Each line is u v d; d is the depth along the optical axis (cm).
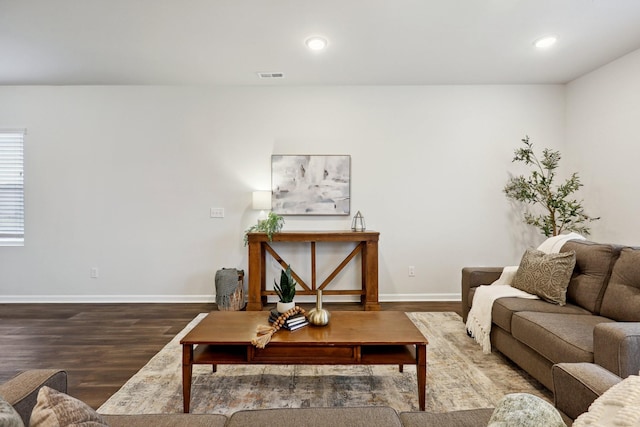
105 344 291
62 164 418
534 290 261
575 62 359
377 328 212
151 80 403
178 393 214
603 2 253
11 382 114
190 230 424
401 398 208
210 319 229
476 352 273
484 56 343
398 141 425
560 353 186
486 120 424
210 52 331
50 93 416
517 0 249
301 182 421
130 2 250
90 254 421
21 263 419
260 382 227
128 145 421
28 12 263
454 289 428
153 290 423
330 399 207
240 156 424
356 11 261
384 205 426
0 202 422
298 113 423
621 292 214
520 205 427
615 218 357
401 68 371
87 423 82
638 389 84
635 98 334
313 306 409
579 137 402
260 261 385
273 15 266
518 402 82
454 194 426
